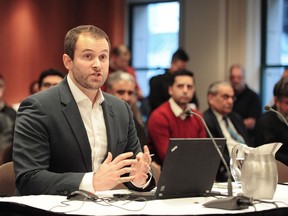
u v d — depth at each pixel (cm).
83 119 363
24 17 1044
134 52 1230
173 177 306
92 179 308
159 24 1196
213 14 1026
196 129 649
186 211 268
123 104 393
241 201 278
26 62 1046
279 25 1025
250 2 1023
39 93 361
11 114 771
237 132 690
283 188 373
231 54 1032
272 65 1032
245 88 934
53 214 260
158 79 891
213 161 322
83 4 1141
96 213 257
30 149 338
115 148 370
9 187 390
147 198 305
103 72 350
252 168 319
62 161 351
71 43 351
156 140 636
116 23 1127
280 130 570
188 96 639
